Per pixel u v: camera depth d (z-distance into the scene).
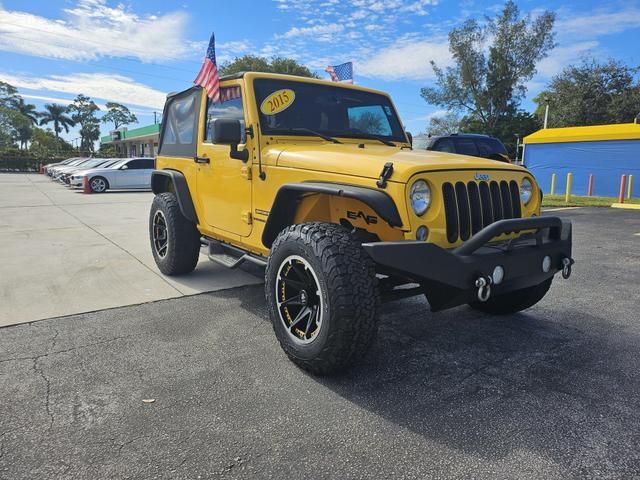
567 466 2.09
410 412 2.54
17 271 5.46
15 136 69.75
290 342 2.99
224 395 2.70
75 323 3.82
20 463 2.08
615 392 2.77
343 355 2.70
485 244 3.03
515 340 3.58
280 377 2.92
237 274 5.40
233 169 3.95
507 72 36.88
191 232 5.06
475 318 4.09
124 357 3.19
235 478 2.00
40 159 45.38
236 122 3.52
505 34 36.25
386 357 3.26
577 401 2.66
